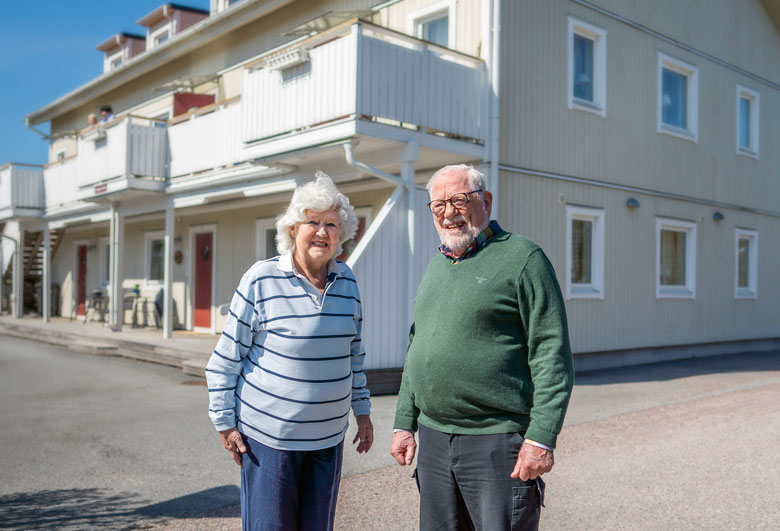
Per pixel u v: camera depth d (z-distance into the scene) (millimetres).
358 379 3080
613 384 9422
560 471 5074
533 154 10141
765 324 15250
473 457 2605
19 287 19578
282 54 8789
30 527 3920
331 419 2756
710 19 13766
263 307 2709
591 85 11375
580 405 7715
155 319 16406
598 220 11320
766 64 15383
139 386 8867
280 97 9016
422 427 2809
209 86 14711
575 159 10836
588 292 11086
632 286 11906
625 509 4258
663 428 6449
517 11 9891
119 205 14039
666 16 12656
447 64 8938
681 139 13016
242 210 14008
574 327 10797
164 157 12531
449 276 2736
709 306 13664
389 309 8453
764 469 5066
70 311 20438
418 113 8547
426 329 2760
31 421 6824
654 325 12352
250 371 2727
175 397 8086
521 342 2615
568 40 10727
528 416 2604
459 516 2742
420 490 2809
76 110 20250
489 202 2809
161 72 16297
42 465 5254
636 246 12016
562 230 10625
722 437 6047
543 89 10297
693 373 10695
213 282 14789
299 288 2736
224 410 2693
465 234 2697
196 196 11984
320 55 8359
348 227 2838
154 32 19594
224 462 5344
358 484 4762
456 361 2615
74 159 15648
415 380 2771
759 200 15117
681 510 4234
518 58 9898
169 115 15844
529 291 2553
